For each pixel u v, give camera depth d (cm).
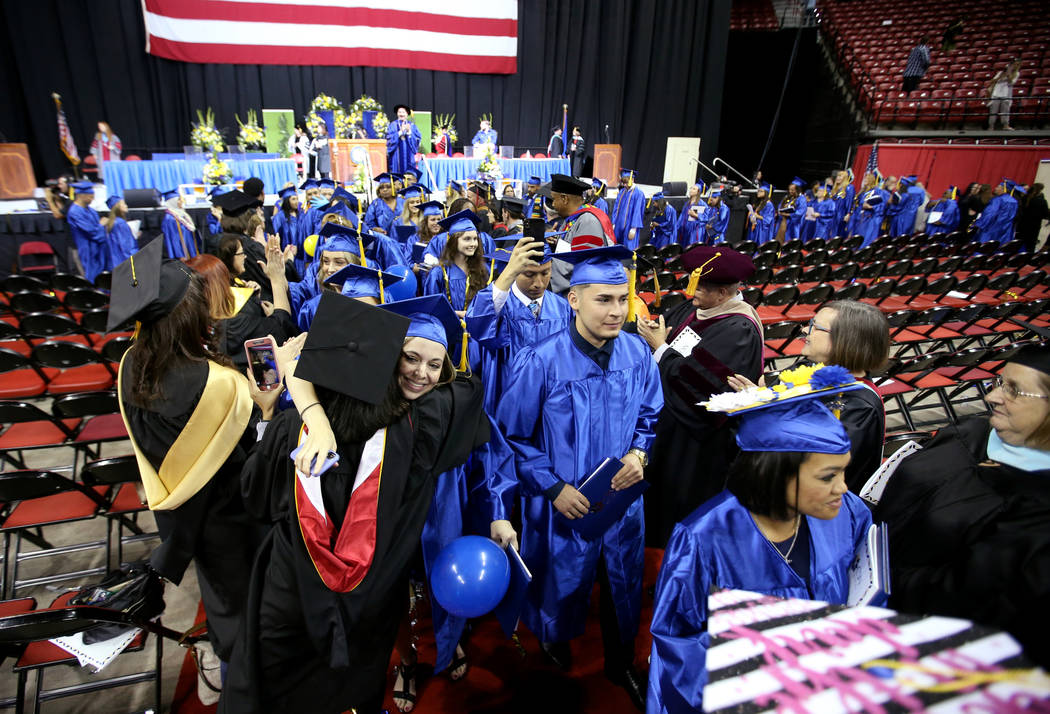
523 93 1633
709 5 1633
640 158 1778
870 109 1534
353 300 135
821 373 108
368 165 1001
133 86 1273
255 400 165
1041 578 106
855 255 793
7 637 153
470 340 234
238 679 149
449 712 200
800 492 114
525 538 205
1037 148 1210
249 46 1314
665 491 265
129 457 245
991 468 130
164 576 171
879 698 48
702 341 240
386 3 1388
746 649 54
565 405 183
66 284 586
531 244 208
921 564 135
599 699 207
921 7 1750
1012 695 45
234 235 339
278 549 144
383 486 141
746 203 1171
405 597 164
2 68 1182
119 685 194
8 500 238
